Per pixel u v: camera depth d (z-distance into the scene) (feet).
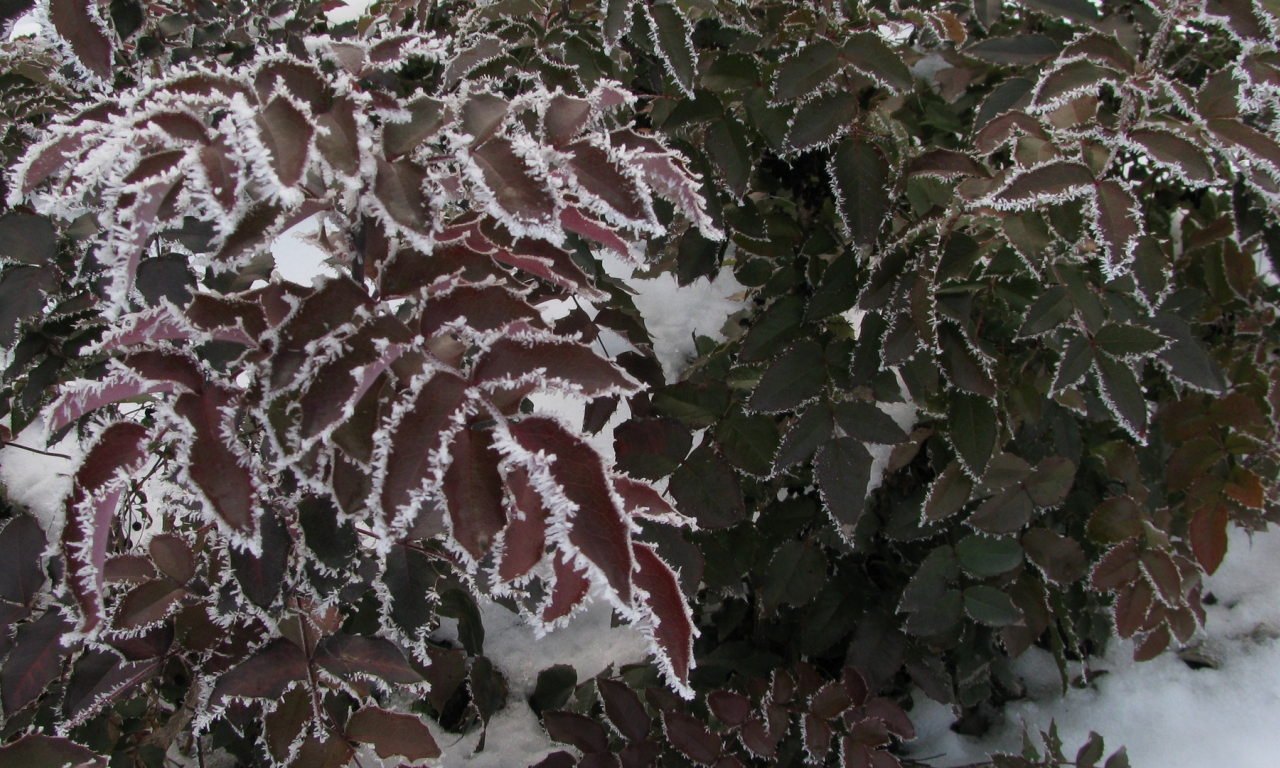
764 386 2.41
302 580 1.93
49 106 2.21
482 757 3.20
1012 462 2.60
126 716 2.39
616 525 1.32
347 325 1.41
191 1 2.42
